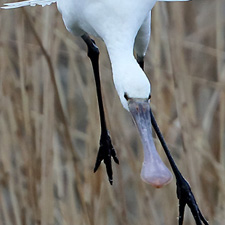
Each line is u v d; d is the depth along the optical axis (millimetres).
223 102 9969
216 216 9727
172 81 9844
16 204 9570
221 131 9992
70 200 9562
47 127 9227
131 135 10336
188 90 9820
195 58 11172
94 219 9430
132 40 7336
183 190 7801
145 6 7395
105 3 7320
